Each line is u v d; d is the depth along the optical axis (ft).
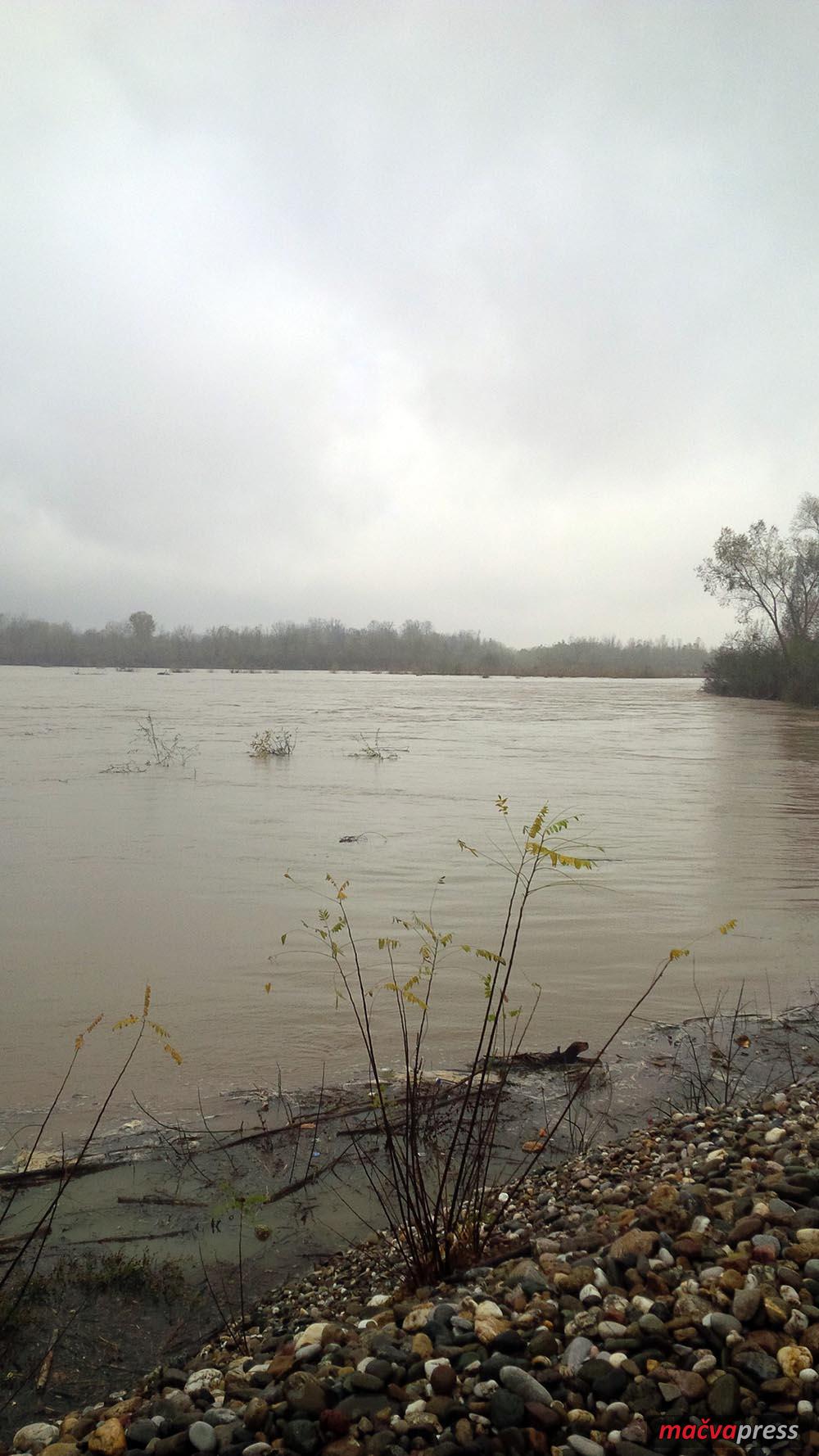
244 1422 9.18
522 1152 16.26
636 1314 10.22
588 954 26.96
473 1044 20.76
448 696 207.21
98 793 57.21
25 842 42.09
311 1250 13.46
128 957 26.23
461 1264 12.49
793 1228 11.64
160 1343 11.47
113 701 164.96
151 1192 14.82
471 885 34.68
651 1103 18.19
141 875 35.81
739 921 30.35
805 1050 20.72
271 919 30.12
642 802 56.44
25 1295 12.21
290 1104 17.83
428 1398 9.29
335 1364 10.05
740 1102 18.06
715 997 23.85
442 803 54.39
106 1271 12.71
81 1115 17.38
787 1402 8.73
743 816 51.57
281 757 78.79
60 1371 10.94
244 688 232.94
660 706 177.58
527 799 56.54
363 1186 15.08
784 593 198.70
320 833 44.68
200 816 49.01
